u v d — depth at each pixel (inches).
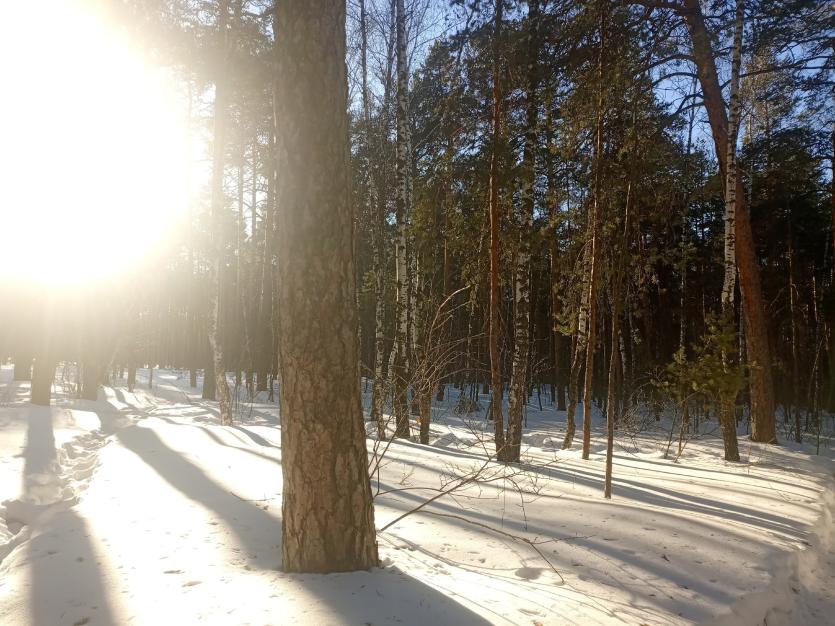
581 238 489.4
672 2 514.6
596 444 568.1
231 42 627.5
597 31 417.1
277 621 113.0
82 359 679.7
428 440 479.8
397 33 545.0
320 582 132.5
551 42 438.6
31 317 539.5
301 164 137.9
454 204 518.9
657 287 943.0
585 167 446.3
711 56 515.2
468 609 125.3
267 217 883.4
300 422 139.5
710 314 468.4
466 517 213.5
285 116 139.9
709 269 972.6
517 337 429.7
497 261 420.2
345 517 141.3
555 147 432.5
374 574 139.7
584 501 250.7
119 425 498.6
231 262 1107.3
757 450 511.8
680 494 299.6
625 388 796.0
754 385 565.9
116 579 134.5
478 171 462.3
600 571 162.1
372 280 775.1
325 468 139.4
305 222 137.3
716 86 529.0
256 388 998.4
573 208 493.4
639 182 407.2
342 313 140.3
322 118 138.5
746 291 564.1
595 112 374.6
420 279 549.3
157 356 1921.8
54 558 147.9
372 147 697.0
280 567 145.6
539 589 145.1
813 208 897.5
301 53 138.6
